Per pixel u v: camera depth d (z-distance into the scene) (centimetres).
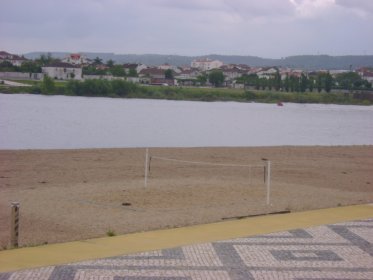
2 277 871
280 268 957
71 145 4141
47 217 1424
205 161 2966
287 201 1681
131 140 4662
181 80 18525
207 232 1220
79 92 12800
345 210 1521
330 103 15688
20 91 12694
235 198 1728
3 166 2570
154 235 1189
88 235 1216
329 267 970
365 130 6919
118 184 1994
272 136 5578
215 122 7219
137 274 902
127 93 13250
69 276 884
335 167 2919
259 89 17325
